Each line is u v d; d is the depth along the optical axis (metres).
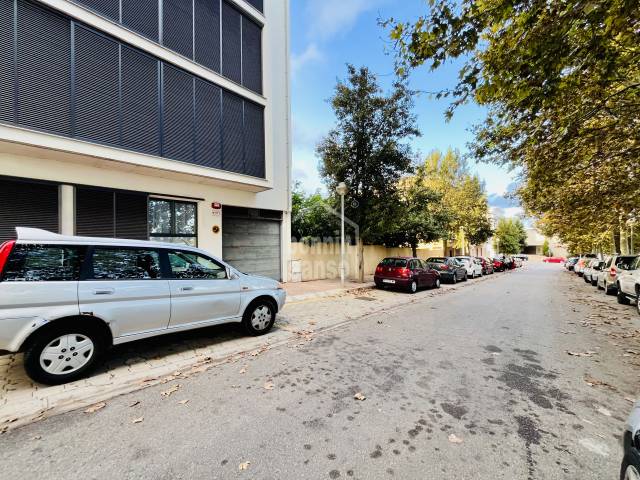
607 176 8.28
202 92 9.48
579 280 20.75
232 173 10.09
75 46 6.98
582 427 2.85
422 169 13.99
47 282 3.42
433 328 6.55
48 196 7.32
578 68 4.23
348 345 5.30
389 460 2.35
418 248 24.95
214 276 5.05
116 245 4.07
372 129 12.97
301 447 2.50
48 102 6.59
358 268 14.42
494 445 2.56
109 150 7.36
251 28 11.27
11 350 3.22
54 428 2.73
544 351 5.08
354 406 3.19
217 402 3.25
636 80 5.20
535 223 24.03
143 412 3.03
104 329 3.83
